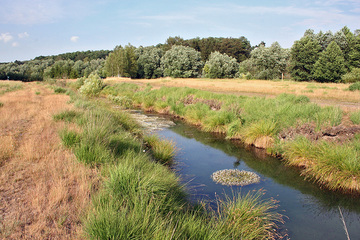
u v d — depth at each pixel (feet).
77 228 11.34
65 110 35.99
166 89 79.00
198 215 14.76
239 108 46.78
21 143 23.66
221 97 58.59
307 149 27.02
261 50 207.92
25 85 138.72
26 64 348.38
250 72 227.20
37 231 11.22
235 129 39.29
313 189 22.18
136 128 39.50
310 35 200.23
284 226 16.42
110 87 115.03
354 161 21.75
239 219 14.64
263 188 22.12
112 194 13.43
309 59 181.57
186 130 44.88
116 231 10.19
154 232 10.46
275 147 31.68
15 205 13.32
